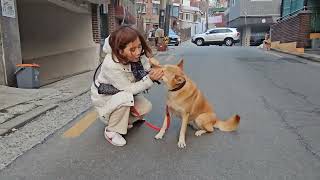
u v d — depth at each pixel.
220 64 12.55
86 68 12.97
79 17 13.26
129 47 3.59
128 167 3.28
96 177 3.07
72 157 3.52
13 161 3.40
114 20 17.66
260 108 5.58
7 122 4.52
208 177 3.06
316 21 16.95
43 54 12.09
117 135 3.87
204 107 4.09
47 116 5.04
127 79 3.84
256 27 36.38
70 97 6.39
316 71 10.35
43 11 12.02
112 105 3.73
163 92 7.00
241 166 3.29
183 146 3.78
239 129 4.41
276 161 3.40
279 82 8.29
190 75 9.51
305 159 3.45
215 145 3.83
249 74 9.75
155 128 4.29
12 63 7.61
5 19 7.37
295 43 16.92
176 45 31.25
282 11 23.98
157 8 43.72
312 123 4.69
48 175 3.11
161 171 3.19
